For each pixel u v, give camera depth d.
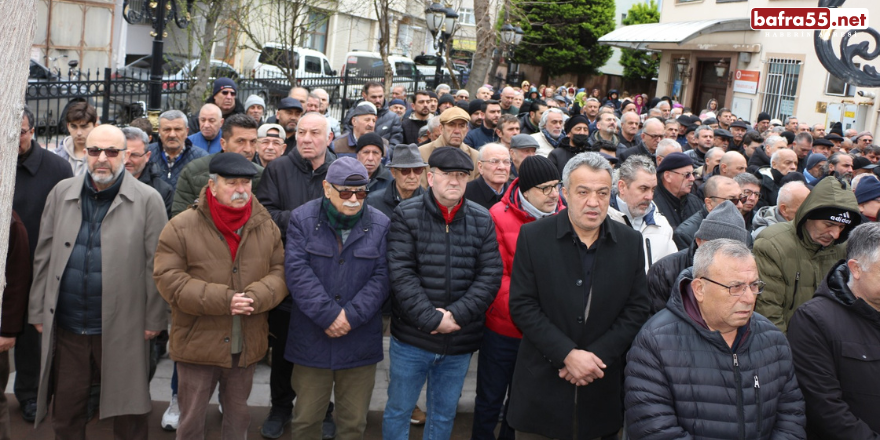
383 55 12.95
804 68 17.20
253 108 7.32
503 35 16.23
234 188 3.58
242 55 17.44
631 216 4.38
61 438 3.83
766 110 18.48
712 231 3.55
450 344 3.79
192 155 5.63
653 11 33.03
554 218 3.46
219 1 11.54
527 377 3.46
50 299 3.70
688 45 21.11
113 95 9.20
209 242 3.62
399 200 4.71
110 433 4.35
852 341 3.05
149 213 3.83
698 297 2.82
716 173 6.60
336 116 14.46
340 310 3.64
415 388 3.87
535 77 32.12
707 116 12.83
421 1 16.27
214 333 3.61
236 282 3.65
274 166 4.60
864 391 3.03
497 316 4.11
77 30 16.89
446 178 3.72
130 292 3.77
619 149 7.77
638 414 2.81
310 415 3.76
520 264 3.44
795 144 8.83
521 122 9.38
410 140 8.75
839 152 9.10
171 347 3.65
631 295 3.40
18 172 4.38
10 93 1.46
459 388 3.96
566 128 6.69
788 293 3.73
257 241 3.74
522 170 4.17
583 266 3.38
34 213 4.40
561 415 3.37
